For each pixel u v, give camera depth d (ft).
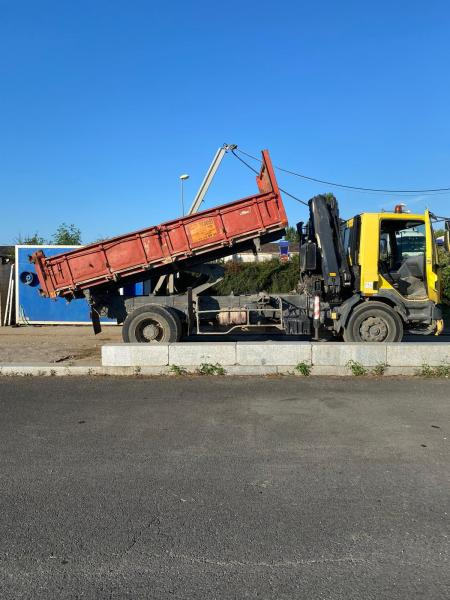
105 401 21.80
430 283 32.60
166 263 35.45
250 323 35.83
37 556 10.06
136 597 8.79
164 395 22.72
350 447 16.10
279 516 11.68
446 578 9.29
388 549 10.25
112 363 26.86
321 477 13.83
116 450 15.96
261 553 10.12
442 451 15.72
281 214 34.40
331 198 34.32
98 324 37.81
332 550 10.22
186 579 9.29
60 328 54.95
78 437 17.20
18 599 8.75
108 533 10.94
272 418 19.21
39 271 36.09
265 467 14.53
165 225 35.01
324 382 25.07
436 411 19.99
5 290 58.13
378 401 21.53
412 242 33.22
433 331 32.91
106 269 35.70
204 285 36.81
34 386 24.61
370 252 32.89
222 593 8.88
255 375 26.66
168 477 13.89
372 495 12.74
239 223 34.76
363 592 8.89
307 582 9.18
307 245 34.68
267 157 34.55
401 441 16.61
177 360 26.86
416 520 11.45
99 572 9.52
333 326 34.40
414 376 26.30
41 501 12.48
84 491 13.05
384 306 32.63
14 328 55.01
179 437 17.15
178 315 36.11
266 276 76.59
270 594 8.85
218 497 12.67
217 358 26.84
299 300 35.58
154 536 10.80
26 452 15.81
